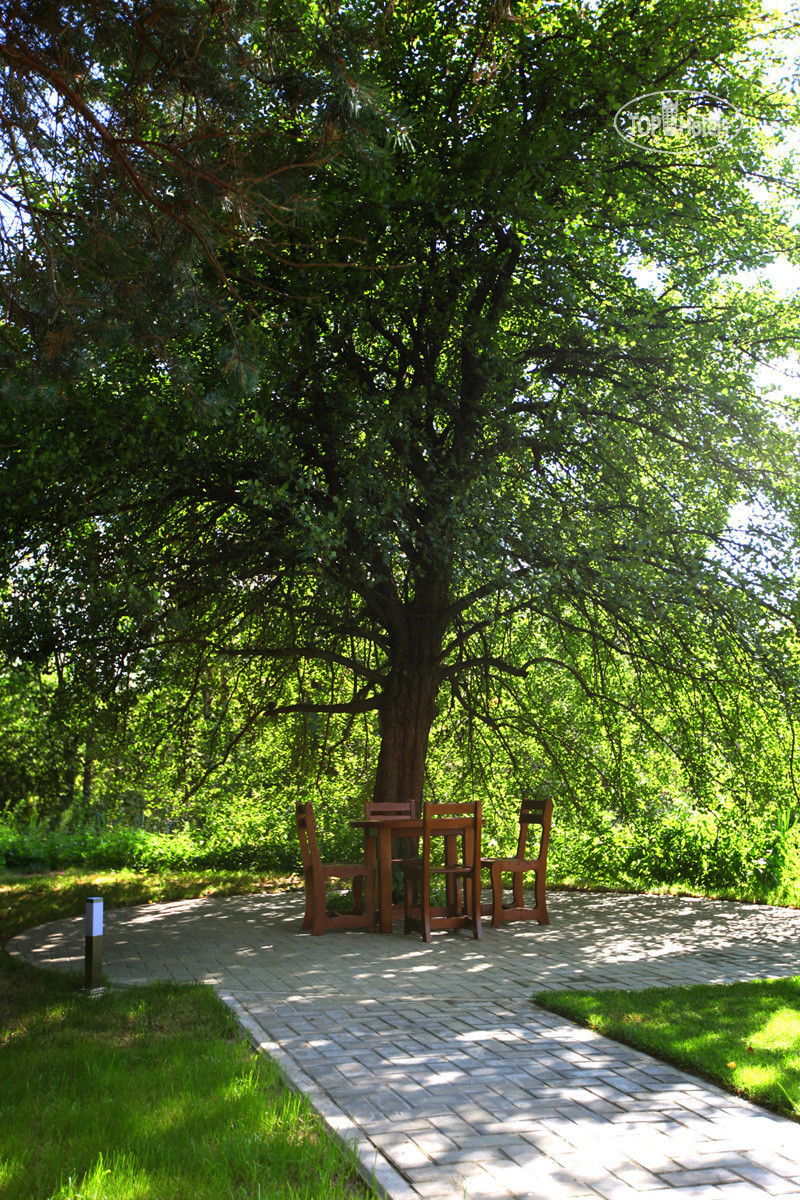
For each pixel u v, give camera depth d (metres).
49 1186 3.25
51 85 4.79
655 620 11.12
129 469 9.79
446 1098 4.25
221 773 15.35
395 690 12.30
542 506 10.88
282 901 12.81
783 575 11.27
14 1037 5.35
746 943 9.03
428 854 9.49
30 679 11.55
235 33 4.73
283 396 10.70
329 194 9.11
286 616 12.38
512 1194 3.24
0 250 5.41
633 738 14.70
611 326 11.11
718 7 10.79
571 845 15.30
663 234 11.49
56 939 9.69
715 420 11.12
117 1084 4.34
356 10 5.44
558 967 7.80
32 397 5.94
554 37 10.62
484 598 12.54
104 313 5.58
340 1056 4.95
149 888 14.22
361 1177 3.38
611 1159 3.57
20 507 9.15
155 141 4.87
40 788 20.48
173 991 6.56
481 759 15.77
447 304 11.19
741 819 12.76
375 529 9.98
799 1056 4.84
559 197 11.41
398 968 7.78
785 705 11.30
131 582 9.25
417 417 11.34
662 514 11.45
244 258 6.75
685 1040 5.17
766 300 12.69
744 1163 3.54
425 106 10.35
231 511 11.50
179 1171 3.36
